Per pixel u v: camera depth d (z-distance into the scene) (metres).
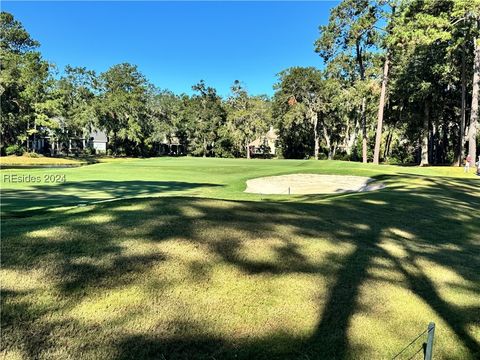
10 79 45.59
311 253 4.86
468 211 9.22
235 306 3.54
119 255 4.09
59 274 3.63
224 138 65.50
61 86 59.62
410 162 54.75
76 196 12.77
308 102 54.41
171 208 5.78
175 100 70.69
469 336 3.58
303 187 17.83
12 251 3.94
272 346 3.11
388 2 33.41
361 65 39.81
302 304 3.71
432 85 35.16
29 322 2.99
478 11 25.28
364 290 4.14
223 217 5.61
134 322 3.15
